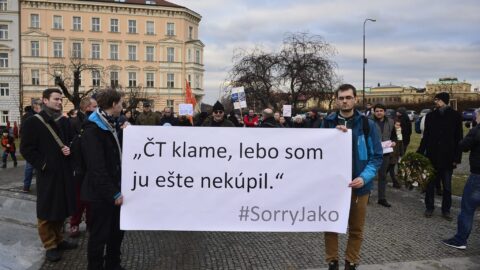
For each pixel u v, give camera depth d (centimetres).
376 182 1191
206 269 524
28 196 925
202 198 466
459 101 8025
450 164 769
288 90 2777
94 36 6988
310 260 558
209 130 463
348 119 474
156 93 7225
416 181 766
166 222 465
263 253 586
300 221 469
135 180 462
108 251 489
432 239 652
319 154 465
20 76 6588
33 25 6719
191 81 7350
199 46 7506
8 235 635
